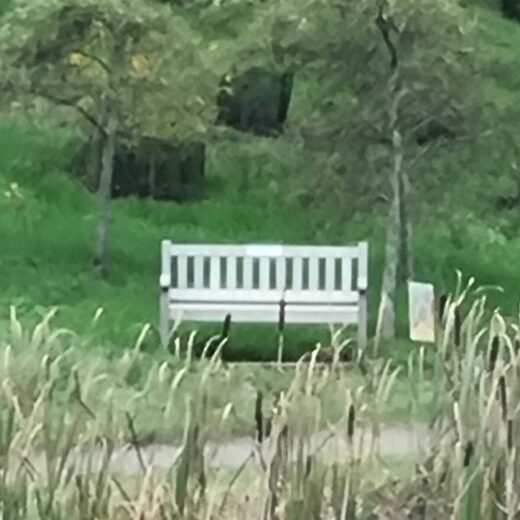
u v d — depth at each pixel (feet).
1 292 50.11
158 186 64.03
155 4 52.39
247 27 51.47
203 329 45.55
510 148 48.93
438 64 46.98
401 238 49.88
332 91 48.16
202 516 19.92
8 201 61.93
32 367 20.93
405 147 48.60
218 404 21.81
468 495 20.12
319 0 46.39
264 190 64.28
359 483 20.67
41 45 50.65
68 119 55.06
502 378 20.04
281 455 20.11
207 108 52.08
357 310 45.52
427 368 25.64
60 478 19.62
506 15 68.13
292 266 46.29
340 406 21.24
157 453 22.74
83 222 60.44
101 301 49.24
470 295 35.04
